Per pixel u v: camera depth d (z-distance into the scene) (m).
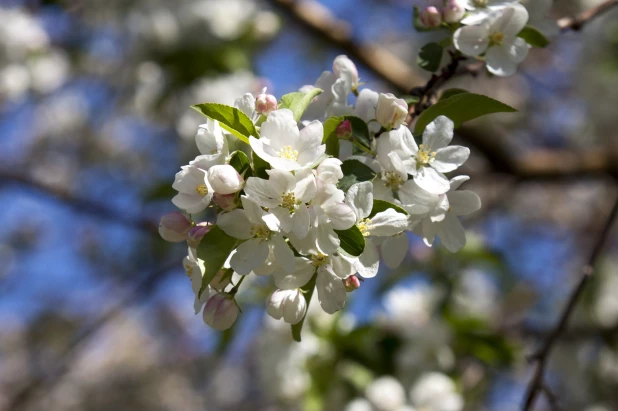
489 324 1.05
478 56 0.64
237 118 0.55
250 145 0.54
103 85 1.53
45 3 1.33
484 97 0.58
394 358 0.92
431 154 0.57
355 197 0.54
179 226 0.57
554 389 1.26
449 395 0.88
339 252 0.54
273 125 0.55
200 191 0.55
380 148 0.57
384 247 0.58
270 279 0.93
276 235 0.54
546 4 0.67
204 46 1.28
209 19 1.27
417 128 0.60
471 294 1.14
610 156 1.30
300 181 0.53
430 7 0.64
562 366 1.24
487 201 1.61
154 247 1.62
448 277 1.02
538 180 1.32
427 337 0.92
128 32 1.31
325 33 1.30
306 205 0.54
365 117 0.60
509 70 0.63
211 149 0.56
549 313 1.32
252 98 0.57
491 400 1.23
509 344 0.95
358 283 0.56
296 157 0.54
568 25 0.75
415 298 0.99
